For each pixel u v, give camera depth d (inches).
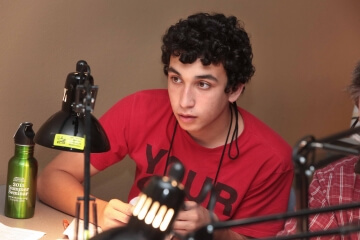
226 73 123.3
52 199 137.9
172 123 137.1
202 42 117.6
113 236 50.8
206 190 55.4
